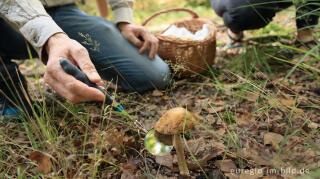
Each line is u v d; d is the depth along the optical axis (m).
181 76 0.71
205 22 0.79
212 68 0.74
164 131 0.30
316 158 0.35
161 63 0.66
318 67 0.59
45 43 0.39
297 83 0.57
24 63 1.01
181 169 0.35
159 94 0.63
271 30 1.00
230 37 0.91
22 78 0.58
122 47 0.64
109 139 0.41
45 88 0.73
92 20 0.64
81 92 0.34
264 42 0.85
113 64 0.64
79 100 0.35
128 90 0.68
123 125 0.48
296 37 0.77
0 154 0.42
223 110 0.51
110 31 0.64
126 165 0.38
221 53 0.87
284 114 0.47
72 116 0.54
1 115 0.55
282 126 0.43
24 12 0.41
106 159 0.40
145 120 0.50
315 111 0.47
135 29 0.65
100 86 0.37
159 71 0.64
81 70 0.36
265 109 0.48
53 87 0.36
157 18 1.61
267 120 0.46
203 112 0.52
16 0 0.41
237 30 0.82
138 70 0.64
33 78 0.82
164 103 0.58
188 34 0.76
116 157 0.41
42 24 0.39
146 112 0.54
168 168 0.38
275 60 0.67
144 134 0.46
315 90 0.53
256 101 0.50
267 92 0.49
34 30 0.40
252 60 0.65
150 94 0.65
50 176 0.34
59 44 0.37
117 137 0.42
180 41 0.66
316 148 0.35
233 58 0.75
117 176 0.38
